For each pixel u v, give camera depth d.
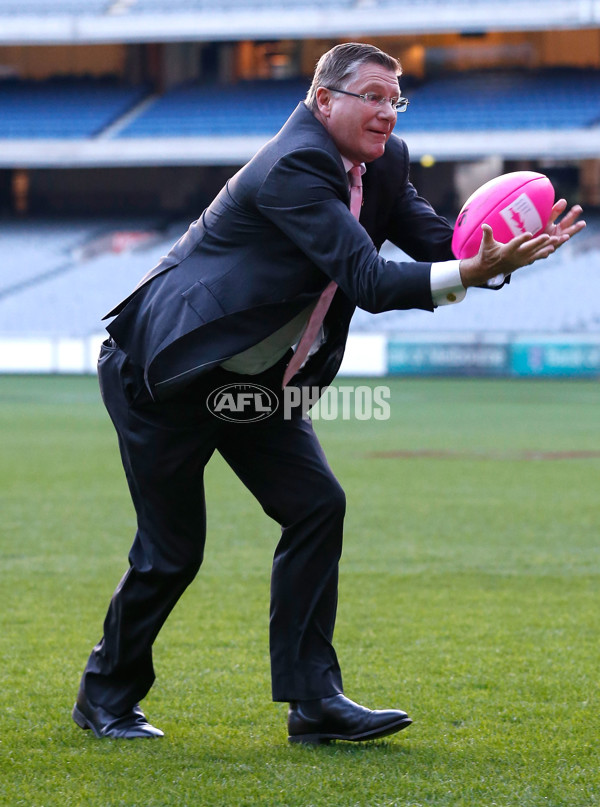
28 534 16.61
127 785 6.00
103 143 67.25
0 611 11.56
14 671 9.04
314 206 5.90
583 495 21.12
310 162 5.95
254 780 6.08
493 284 6.15
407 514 18.72
